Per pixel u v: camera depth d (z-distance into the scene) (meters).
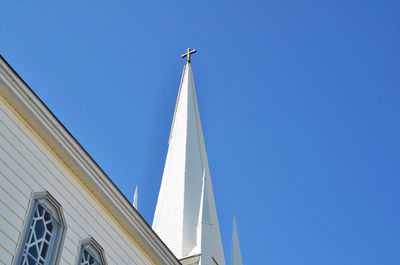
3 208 15.61
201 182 43.56
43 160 17.55
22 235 15.89
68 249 17.52
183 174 43.41
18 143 16.77
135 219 20.81
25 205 16.34
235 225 46.06
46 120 17.62
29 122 17.33
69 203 18.12
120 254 20.05
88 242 18.53
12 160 16.38
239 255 44.12
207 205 37.84
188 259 35.56
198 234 36.59
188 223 40.16
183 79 51.22
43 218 16.92
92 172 19.08
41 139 17.70
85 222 18.64
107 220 19.83
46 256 16.66
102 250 19.09
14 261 15.39
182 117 47.88
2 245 15.20
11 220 15.73
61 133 18.09
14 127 16.80
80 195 18.77
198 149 45.84
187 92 49.59
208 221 37.06
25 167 16.77
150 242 21.48
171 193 42.62
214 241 40.41
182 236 39.06
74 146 18.48
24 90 17.00
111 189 19.78
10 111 16.81
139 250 21.23
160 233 40.03
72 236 17.84
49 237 16.98
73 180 18.62
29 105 17.16
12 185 16.12
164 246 22.16
